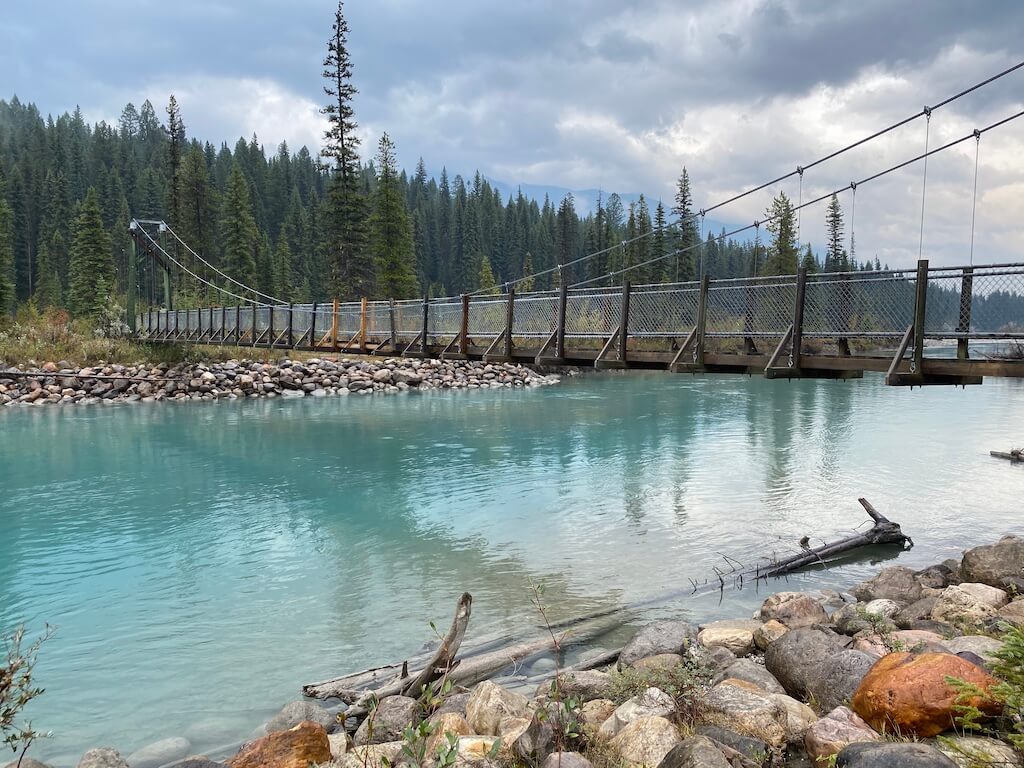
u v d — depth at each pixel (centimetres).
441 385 3584
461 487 1459
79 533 1149
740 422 2392
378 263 5228
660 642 655
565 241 9825
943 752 346
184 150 12156
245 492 1414
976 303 741
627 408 2770
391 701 533
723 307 1030
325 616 811
